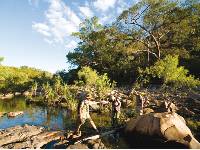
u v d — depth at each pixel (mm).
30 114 18875
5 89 38469
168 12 39625
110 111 19000
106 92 22766
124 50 44312
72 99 22922
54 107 22859
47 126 14484
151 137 11125
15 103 26703
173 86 26109
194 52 43031
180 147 10336
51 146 10680
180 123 11430
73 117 17562
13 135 11719
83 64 53688
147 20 40156
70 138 11680
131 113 17031
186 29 39281
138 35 42406
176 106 20281
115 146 10914
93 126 12344
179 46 42594
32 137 11602
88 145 10578
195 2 38781
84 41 55094
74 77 55531
